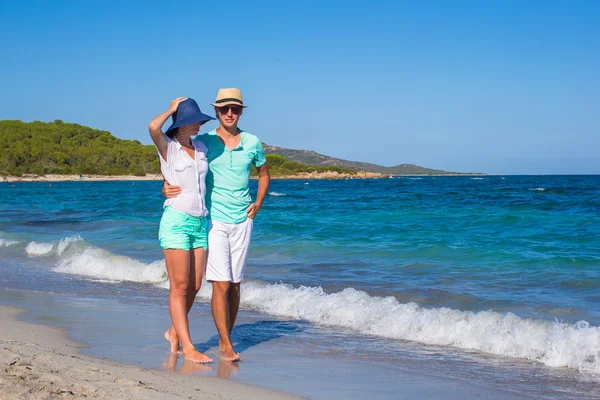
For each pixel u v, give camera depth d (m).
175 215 4.13
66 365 3.67
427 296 7.07
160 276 8.66
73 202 32.66
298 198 36.66
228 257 4.32
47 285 8.13
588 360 4.46
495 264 9.48
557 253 10.58
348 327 5.75
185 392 3.36
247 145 4.30
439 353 4.82
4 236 13.60
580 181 81.12
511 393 3.80
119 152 130.38
